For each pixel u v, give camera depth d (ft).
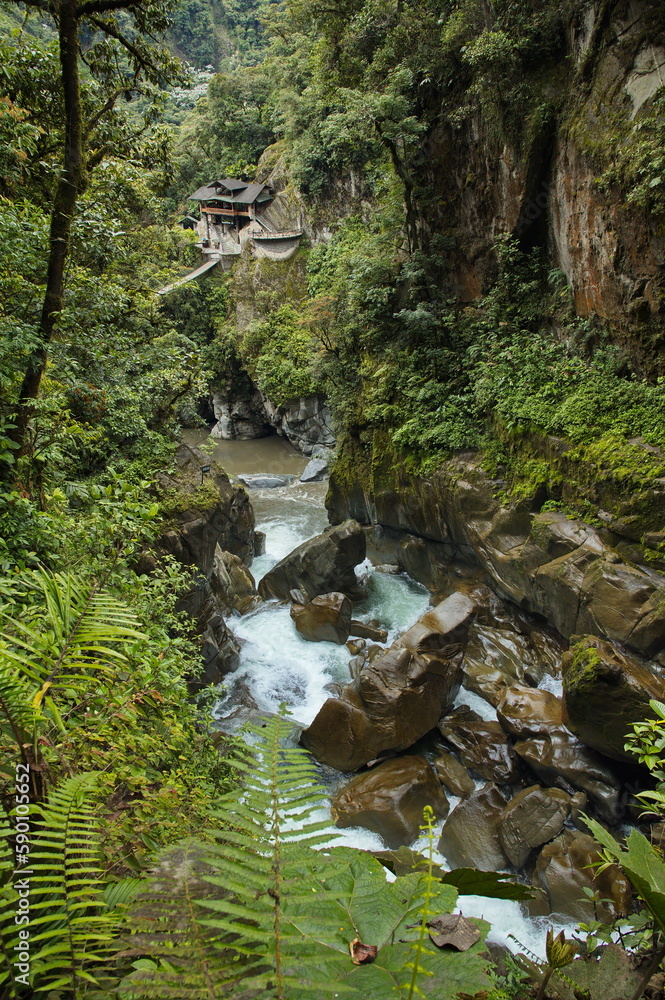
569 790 34.65
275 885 4.97
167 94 36.60
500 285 58.95
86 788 7.34
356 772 37.93
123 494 21.07
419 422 61.26
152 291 55.77
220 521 48.16
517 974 9.34
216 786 19.60
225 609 56.03
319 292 114.93
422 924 4.67
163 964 4.89
